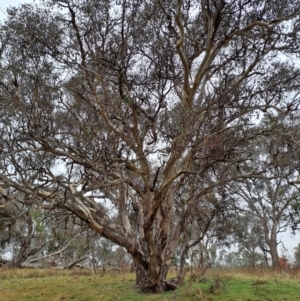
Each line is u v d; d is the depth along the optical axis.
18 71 8.75
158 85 10.41
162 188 9.55
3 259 23.86
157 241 10.95
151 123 9.52
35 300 10.75
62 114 9.23
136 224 12.21
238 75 10.76
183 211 11.73
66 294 11.37
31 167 9.88
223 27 9.71
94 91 9.03
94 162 8.52
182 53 9.34
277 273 15.48
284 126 11.28
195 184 11.47
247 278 13.31
